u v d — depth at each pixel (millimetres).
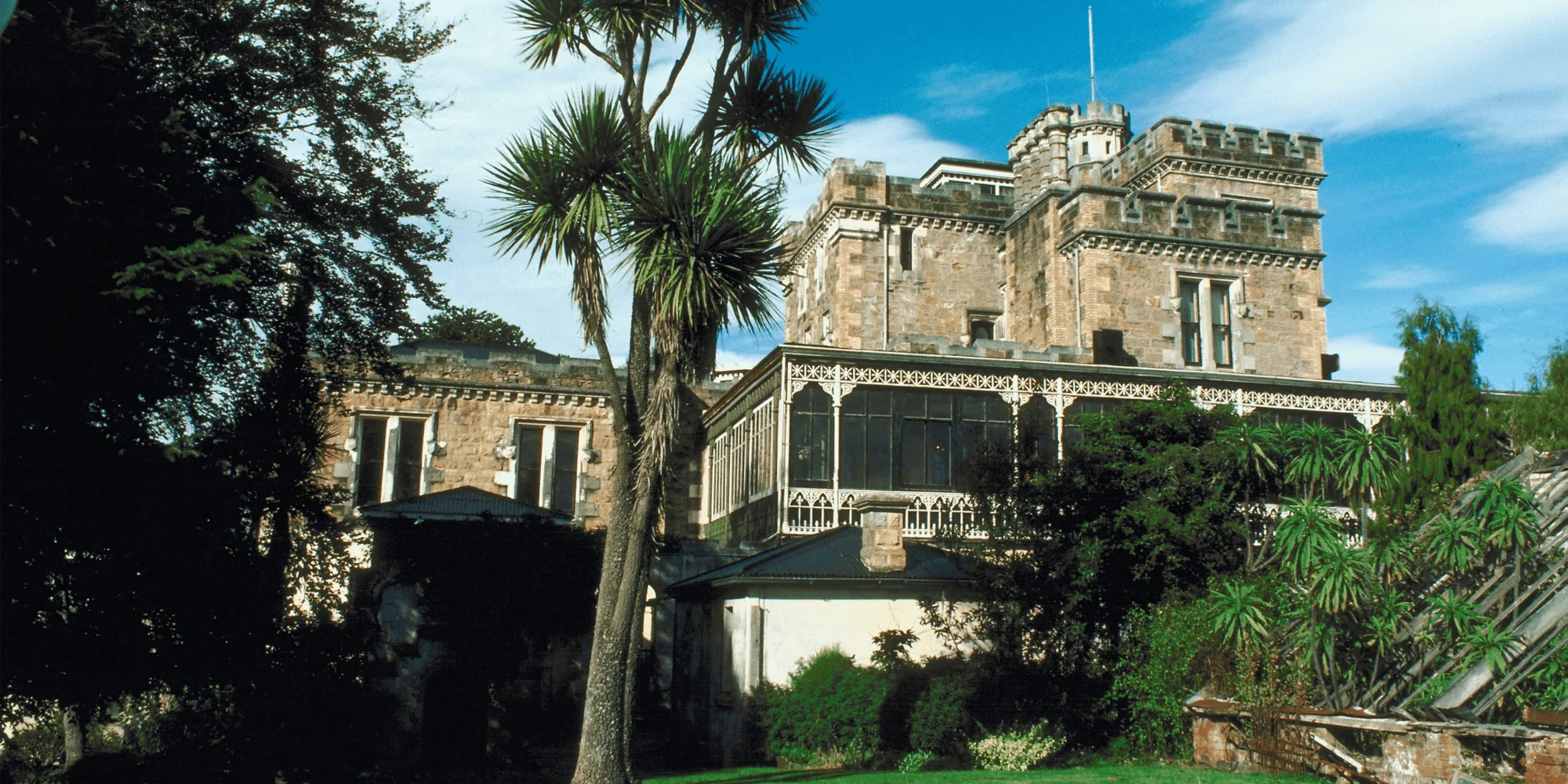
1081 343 29844
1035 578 17438
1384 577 14555
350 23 18297
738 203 12844
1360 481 15430
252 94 15898
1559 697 12656
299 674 16031
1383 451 15297
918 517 24250
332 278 18469
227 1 15945
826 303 34969
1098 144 44625
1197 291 30766
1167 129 33000
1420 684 13727
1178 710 15641
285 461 15695
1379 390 26859
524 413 31516
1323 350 31281
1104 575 17406
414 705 20453
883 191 34219
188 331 12430
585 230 13258
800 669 18375
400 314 19562
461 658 20688
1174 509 17375
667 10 14008
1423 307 24734
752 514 26453
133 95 12180
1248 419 18156
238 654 14383
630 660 13312
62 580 12086
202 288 11898
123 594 12359
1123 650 17031
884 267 33938
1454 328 24453
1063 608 17406
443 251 19984
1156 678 15867
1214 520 17188
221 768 15516
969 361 25125
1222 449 17391
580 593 21547
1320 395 26625
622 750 13070
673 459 13586
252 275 13852
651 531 13547
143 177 11750
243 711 15641
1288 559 14508
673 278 12641
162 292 11625
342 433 29719
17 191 10578
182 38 14969
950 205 34938
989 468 18453
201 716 15938
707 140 14477
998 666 17578
